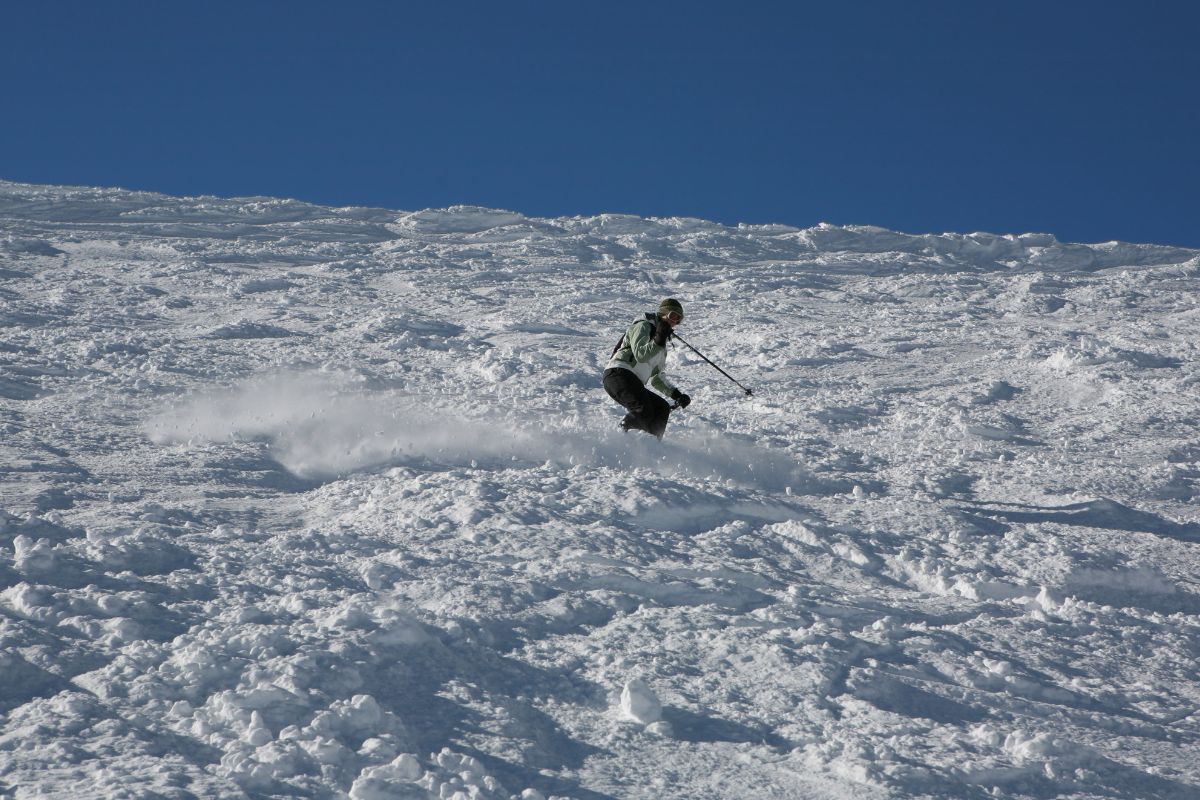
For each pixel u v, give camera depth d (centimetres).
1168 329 3588
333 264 4862
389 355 2697
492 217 7131
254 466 1394
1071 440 2077
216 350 2530
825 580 1054
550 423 1748
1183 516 1517
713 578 949
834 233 7181
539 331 3322
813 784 589
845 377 2705
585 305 4031
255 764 543
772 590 965
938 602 1007
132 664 647
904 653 819
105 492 1167
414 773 556
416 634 729
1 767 518
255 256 5028
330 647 691
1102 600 1098
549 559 952
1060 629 948
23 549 828
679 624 815
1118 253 7069
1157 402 2428
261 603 784
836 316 3978
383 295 4062
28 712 580
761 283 4838
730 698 694
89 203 6538
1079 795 616
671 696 690
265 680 644
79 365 2142
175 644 686
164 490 1214
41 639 665
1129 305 4344
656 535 1095
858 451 1828
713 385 2512
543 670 721
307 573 865
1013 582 1088
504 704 661
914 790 587
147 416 1694
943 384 2636
